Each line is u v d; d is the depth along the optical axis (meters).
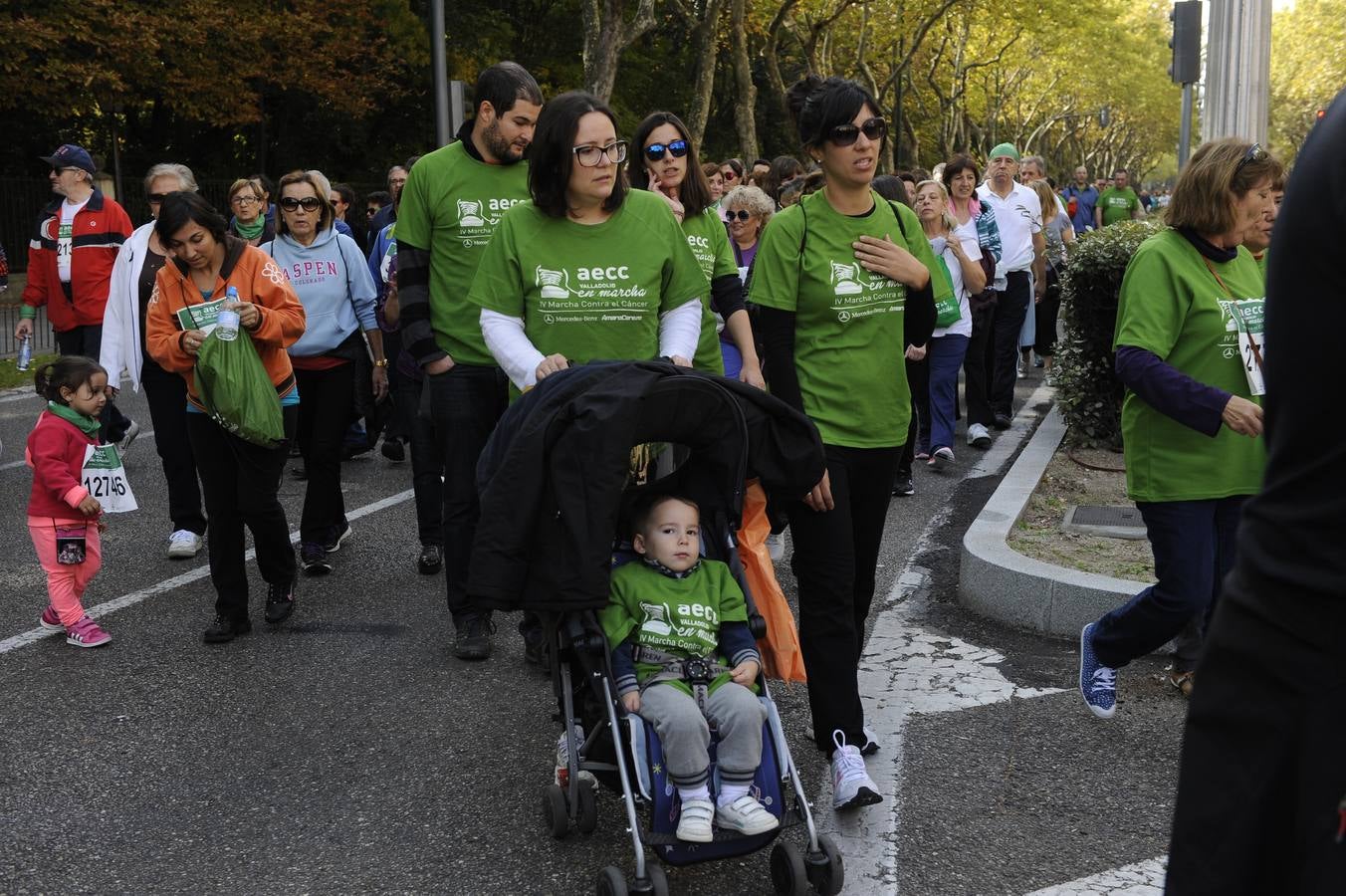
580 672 3.88
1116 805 4.07
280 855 3.85
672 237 4.49
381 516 8.36
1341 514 1.88
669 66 40.34
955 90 50.16
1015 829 3.92
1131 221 9.62
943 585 6.53
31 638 5.95
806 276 4.21
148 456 10.62
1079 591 5.63
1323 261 1.87
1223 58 10.10
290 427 6.01
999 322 11.11
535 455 3.54
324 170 35.38
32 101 27.91
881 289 4.22
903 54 45.31
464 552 5.55
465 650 5.57
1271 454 1.98
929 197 9.17
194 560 7.30
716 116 43.97
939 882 3.61
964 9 41.59
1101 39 54.22
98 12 26.66
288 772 4.46
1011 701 4.94
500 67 5.30
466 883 3.66
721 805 3.42
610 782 3.85
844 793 3.98
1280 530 1.94
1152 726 4.68
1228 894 1.99
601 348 4.39
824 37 39.66
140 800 4.25
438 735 4.75
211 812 4.15
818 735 4.19
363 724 4.87
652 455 3.83
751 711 3.48
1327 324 1.87
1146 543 6.61
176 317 5.66
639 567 3.75
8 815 4.15
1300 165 1.95
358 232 14.12
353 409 7.09
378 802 4.20
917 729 4.69
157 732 4.83
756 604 3.88
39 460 5.64
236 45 28.78
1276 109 50.25
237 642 5.86
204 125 34.00
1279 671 1.93
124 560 7.29
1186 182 4.36
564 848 3.86
